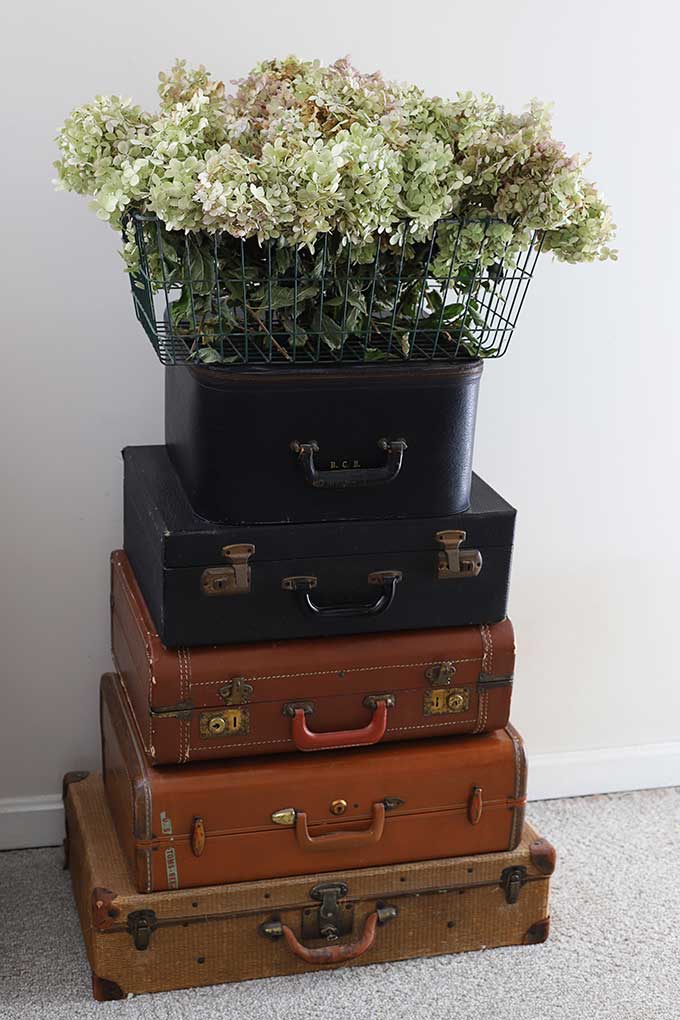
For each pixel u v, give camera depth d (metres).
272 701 2.03
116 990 2.08
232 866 2.06
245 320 1.85
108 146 1.82
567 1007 2.11
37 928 2.25
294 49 2.22
